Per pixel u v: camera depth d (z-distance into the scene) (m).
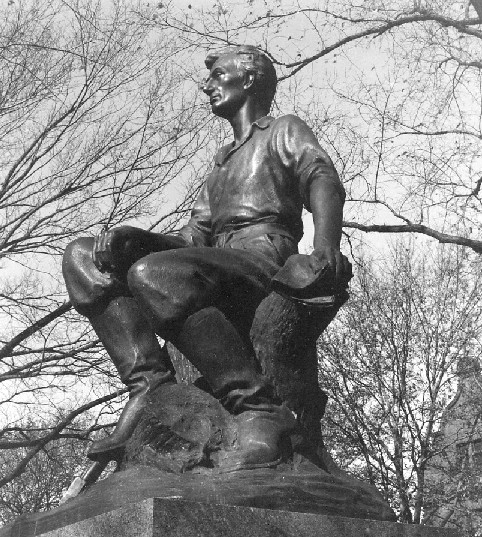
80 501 2.84
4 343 11.44
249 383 3.08
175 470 2.90
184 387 3.15
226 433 3.03
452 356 18.12
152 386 3.25
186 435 2.99
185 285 3.06
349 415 18.14
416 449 17.94
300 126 3.62
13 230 11.20
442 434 17.94
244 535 2.58
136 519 2.48
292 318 3.17
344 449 17.95
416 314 18.45
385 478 17.45
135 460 3.00
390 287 18.84
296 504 2.81
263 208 3.57
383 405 17.91
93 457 3.15
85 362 11.62
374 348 18.14
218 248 3.25
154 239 3.38
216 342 3.07
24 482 15.25
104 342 3.36
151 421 3.02
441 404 17.97
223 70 3.84
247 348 3.16
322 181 3.42
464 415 18.17
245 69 3.82
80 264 3.36
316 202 3.36
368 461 17.64
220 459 2.97
